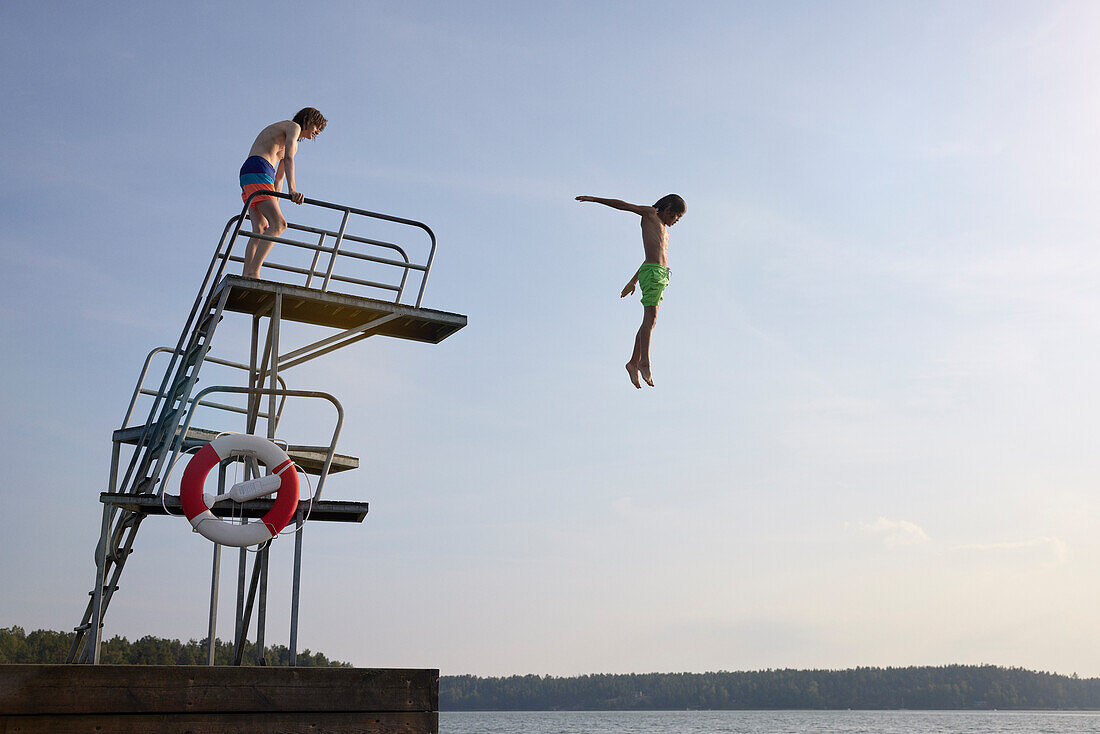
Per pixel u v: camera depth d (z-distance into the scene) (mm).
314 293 8367
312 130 9914
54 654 47031
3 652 44281
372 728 6250
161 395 8547
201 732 5852
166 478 7348
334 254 9008
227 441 7414
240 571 7715
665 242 9211
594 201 9312
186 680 5895
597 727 194125
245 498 7328
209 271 8602
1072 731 163000
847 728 175875
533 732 166375
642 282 9086
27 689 5520
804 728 176125
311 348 9578
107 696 5680
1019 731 162375
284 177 9930
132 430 8914
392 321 9352
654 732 157375
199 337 8617
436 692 6457
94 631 7066
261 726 5996
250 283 8102
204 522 7180
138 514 7906
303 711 6117
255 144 9484
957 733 152375
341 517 7980
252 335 9688
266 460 7453
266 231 9289
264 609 7414
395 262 9258
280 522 7355
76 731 5562
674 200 9281
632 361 9023
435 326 9406
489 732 167625
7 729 5418
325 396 7816
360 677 6305
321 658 35469
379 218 9188
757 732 154875
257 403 8945
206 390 7605
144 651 53125
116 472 9109
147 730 5730
